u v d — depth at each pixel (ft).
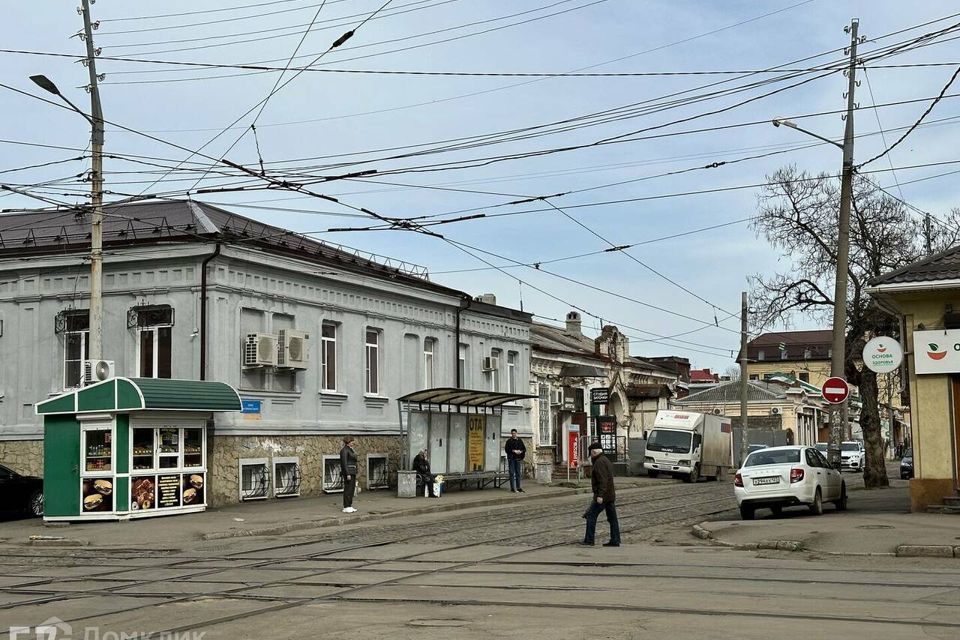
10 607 41.50
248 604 41.14
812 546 58.80
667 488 143.13
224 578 49.60
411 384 127.13
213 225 102.53
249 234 103.19
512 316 151.23
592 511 63.98
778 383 294.05
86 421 83.87
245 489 98.48
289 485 104.32
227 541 71.36
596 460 64.44
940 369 76.07
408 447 111.86
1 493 89.25
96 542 70.44
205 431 90.74
